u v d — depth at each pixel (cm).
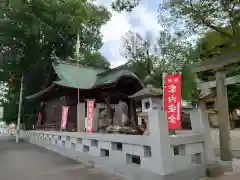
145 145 596
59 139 1354
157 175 549
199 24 823
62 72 2042
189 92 797
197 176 653
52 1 2583
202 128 728
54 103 2134
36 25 2506
